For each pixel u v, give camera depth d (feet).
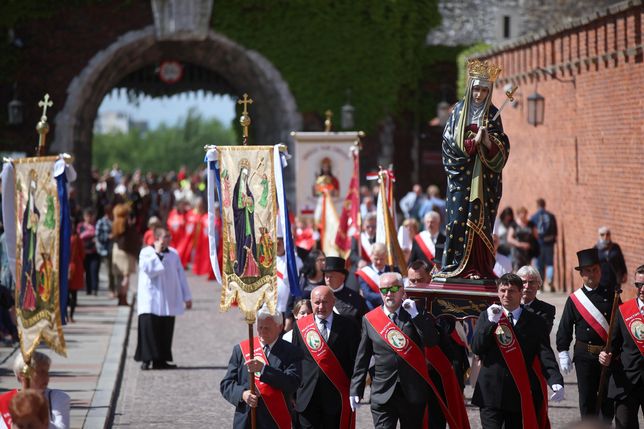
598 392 50.19
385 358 46.09
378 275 67.00
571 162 118.21
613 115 104.68
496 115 54.49
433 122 184.55
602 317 51.01
